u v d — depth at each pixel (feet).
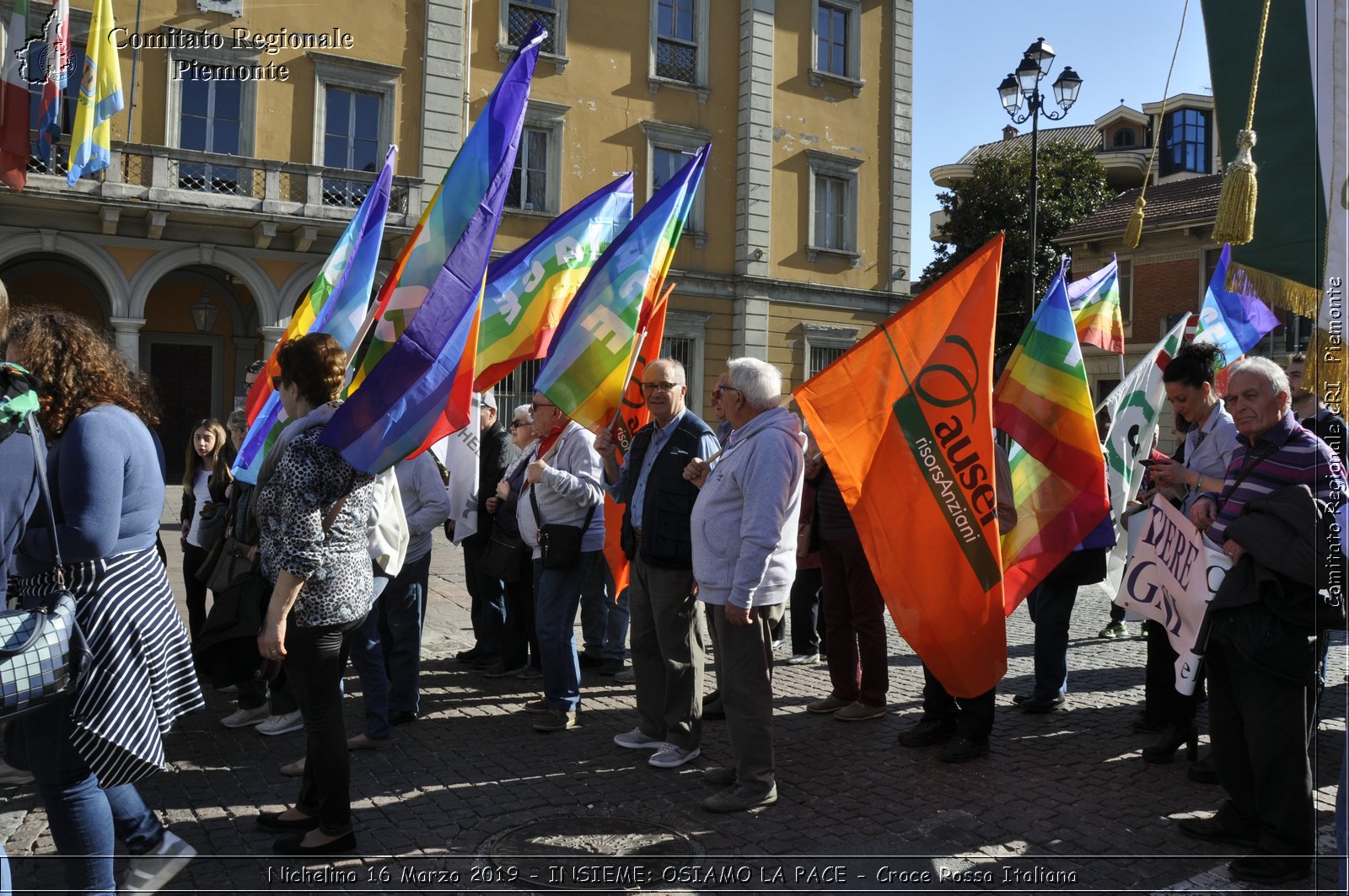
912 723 18.38
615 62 69.46
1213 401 16.98
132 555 10.11
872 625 18.57
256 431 15.88
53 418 9.78
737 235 74.49
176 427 67.05
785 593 14.24
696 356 73.20
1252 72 13.08
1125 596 14.83
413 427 12.26
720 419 16.75
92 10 52.70
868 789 14.69
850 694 18.92
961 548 15.46
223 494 19.76
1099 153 101.14
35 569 9.79
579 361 17.58
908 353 16.06
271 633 11.02
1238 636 11.88
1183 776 15.35
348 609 11.57
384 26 61.21
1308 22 12.62
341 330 17.90
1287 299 12.54
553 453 18.38
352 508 11.63
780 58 75.20
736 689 13.96
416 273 16.30
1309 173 12.57
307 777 12.66
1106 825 13.34
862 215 79.30
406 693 17.79
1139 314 75.56
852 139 78.74
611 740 16.99
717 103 73.61
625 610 22.08
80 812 9.64
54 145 48.06
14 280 61.31
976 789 14.71
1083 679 22.15
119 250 55.88
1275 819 11.87
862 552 18.26
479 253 13.41
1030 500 17.57
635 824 13.20
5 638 8.68
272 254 59.52
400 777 14.93
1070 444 17.34
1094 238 77.77
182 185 55.83
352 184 60.08
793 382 76.07
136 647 9.96
